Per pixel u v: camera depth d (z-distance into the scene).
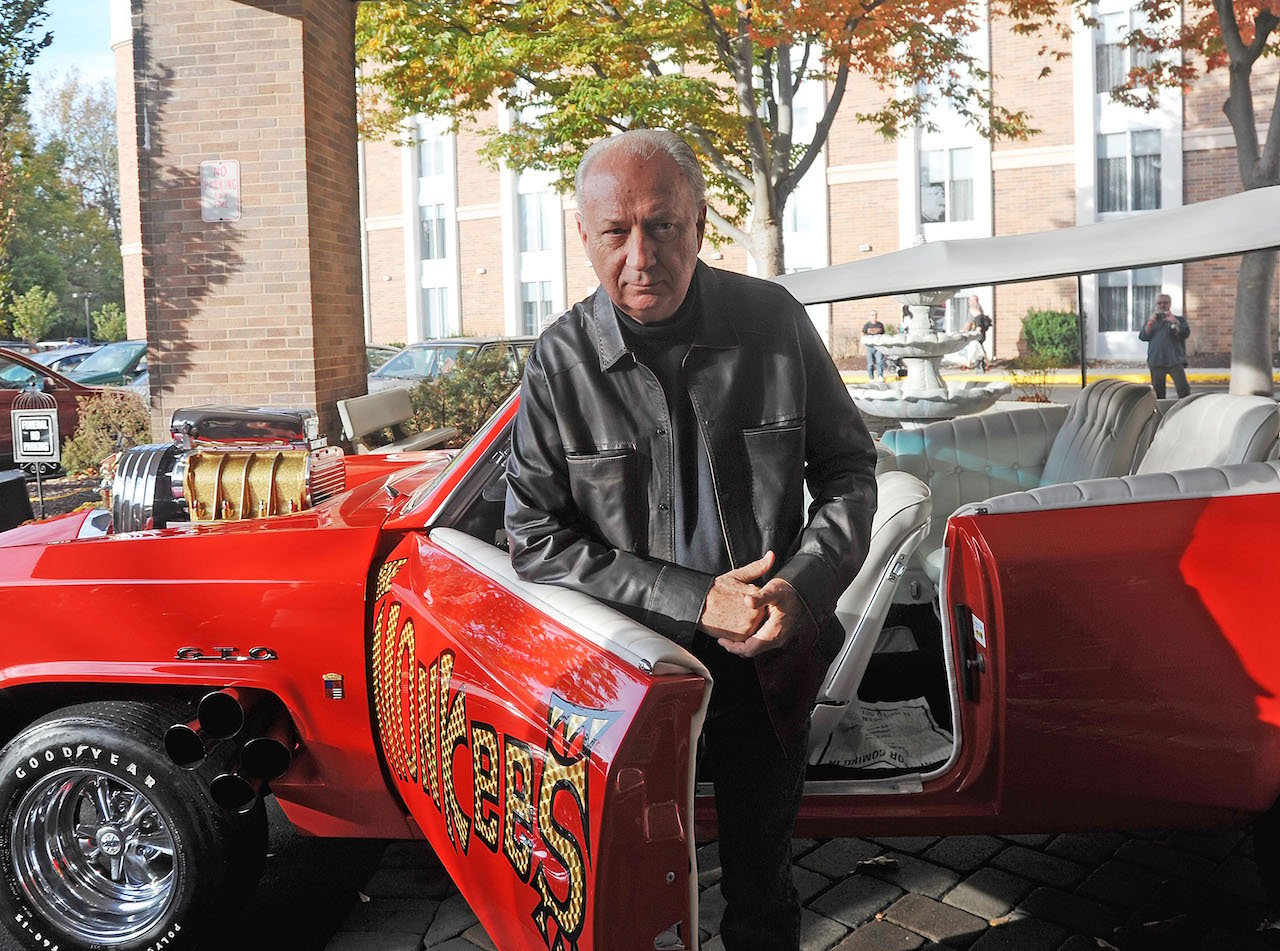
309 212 8.52
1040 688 2.37
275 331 8.59
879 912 2.77
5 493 6.40
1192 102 23.72
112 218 62.03
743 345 1.79
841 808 2.53
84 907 2.66
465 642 1.93
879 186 26.70
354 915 2.89
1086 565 2.37
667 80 12.52
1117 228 2.71
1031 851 3.07
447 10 13.01
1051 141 25.06
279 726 2.53
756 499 1.81
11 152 19.62
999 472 4.75
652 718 1.45
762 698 1.84
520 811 1.67
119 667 2.58
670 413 1.79
